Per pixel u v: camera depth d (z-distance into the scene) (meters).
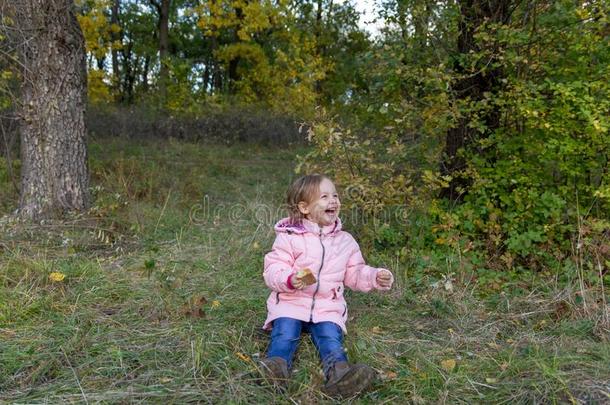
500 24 4.31
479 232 4.53
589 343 3.08
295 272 2.82
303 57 18.16
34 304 3.39
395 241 4.53
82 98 5.74
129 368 2.73
